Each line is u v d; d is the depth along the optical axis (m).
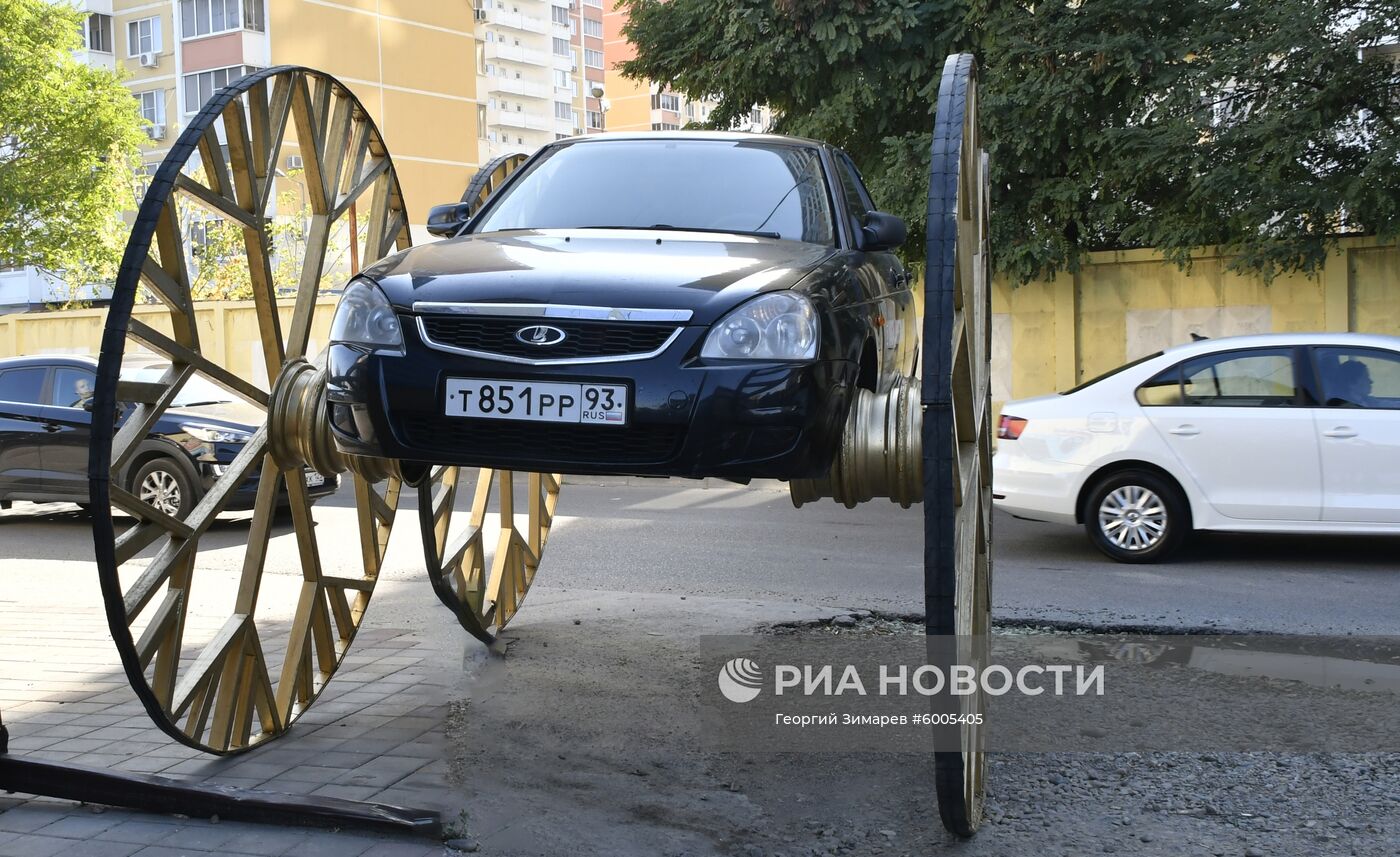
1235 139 13.07
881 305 4.60
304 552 4.69
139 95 55.22
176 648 3.91
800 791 4.03
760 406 3.52
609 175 5.18
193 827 3.55
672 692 5.21
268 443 4.27
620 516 11.30
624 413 3.51
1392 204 12.44
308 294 4.58
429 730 4.62
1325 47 12.58
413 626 6.56
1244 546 9.48
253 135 4.23
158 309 20.81
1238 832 3.66
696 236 4.58
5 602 7.48
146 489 10.73
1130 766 4.26
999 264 14.82
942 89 3.53
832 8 14.73
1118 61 13.67
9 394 11.62
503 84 114.06
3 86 29.03
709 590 7.65
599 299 3.65
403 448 3.68
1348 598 7.33
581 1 133.25
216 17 53.59
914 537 9.96
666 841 3.59
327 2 57.47
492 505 12.12
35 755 4.24
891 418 3.83
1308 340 8.52
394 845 3.46
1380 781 4.09
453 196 63.97
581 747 4.45
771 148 5.37
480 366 3.60
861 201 5.71
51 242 30.45
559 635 6.22
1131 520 8.72
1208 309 14.68
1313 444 8.32
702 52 16.16
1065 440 8.83
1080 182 14.39
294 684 4.60
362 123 4.98
